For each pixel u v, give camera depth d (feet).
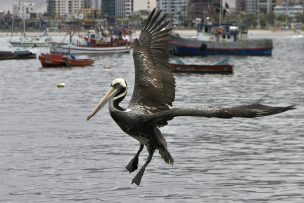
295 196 98.43
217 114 39.70
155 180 106.32
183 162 118.52
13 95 235.40
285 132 150.92
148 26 44.68
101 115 176.55
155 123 43.45
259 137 144.36
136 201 96.17
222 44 474.08
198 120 166.91
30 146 132.16
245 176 108.68
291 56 536.83
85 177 108.06
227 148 131.64
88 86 273.75
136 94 44.11
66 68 382.83
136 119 43.42
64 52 453.17
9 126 158.10
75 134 146.20
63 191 100.58
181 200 96.37
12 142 136.26
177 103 211.20
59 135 144.77
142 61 44.27
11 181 105.81
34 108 195.52
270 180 106.32
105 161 119.03
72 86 273.54
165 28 44.47
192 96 232.94
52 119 170.09
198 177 107.96
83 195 98.89
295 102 216.95
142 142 44.04
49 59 385.50
